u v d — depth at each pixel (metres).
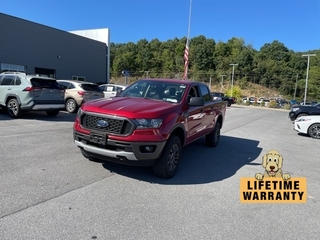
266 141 8.98
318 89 77.38
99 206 3.35
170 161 4.50
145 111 4.13
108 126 4.02
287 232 3.04
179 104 4.89
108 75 33.19
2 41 20.50
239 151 7.10
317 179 5.02
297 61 98.94
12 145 5.89
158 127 4.08
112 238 2.69
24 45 22.39
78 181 4.10
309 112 15.83
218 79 98.56
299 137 10.45
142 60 108.94
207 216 3.29
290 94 90.19
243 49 106.44
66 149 5.85
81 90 12.51
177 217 3.21
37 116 10.84
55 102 10.14
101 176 4.38
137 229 2.88
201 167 5.35
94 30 32.78
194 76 101.25
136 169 4.85
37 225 2.82
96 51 30.92
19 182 3.89
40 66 24.11
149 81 5.80
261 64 98.12
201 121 5.93
